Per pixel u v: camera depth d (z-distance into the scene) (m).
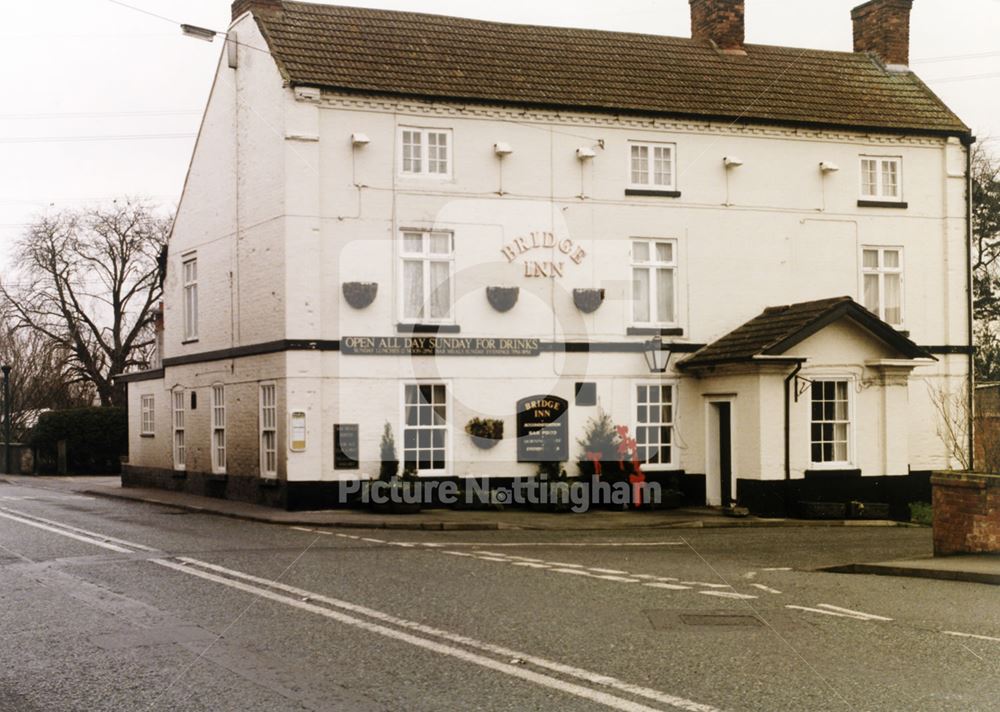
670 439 26.62
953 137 29.00
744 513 24.84
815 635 10.20
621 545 18.89
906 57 30.73
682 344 26.69
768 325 25.91
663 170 26.84
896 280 28.62
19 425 57.12
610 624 10.70
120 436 47.88
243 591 12.71
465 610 11.46
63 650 9.50
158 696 7.95
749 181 27.41
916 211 28.73
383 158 24.58
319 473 24.00
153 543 17.95
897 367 25.84
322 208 24.14
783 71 29.19
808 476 25.17
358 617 11.01
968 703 7.68
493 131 25.41
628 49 28.47
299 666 8.84
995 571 14.09
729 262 27.17
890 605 12.04
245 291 26.22
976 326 46.75
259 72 25.36
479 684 8.23
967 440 27.84
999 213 45.97
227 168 27.31
